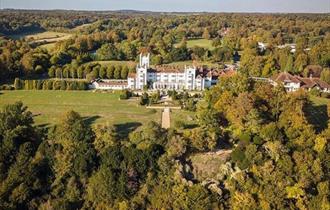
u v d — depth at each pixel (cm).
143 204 13325
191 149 14650
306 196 12962
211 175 13938
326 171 13775
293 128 14838
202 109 17450
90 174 14238
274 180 13288
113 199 13588
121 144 14862
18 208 13475
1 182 13912
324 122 17275
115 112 19338
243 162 13838
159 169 14012
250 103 15512
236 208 12769
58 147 14725
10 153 14638
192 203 12925
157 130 15050
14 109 16638
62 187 14000
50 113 19262
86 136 14938
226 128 15788
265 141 14575
